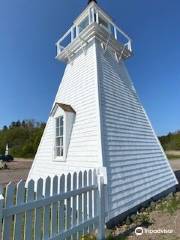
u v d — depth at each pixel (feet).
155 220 18.72
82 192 13.97
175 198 26.78
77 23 32.58
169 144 157.17
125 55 34.30
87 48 29.22
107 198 17.99
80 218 13.76
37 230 11.02
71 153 24.49
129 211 20.11
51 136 29.63
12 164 91.66
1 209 9.27
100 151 20.02
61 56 34.06
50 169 27.68
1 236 9.23
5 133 225.15
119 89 28.50
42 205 11.24
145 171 25.38
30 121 297.94
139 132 28.17
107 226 17.15
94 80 24.85
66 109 26.40
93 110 23.13
